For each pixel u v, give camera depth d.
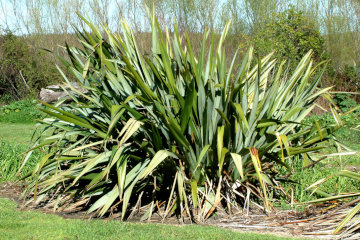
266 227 4.52
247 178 5.12
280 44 16.22
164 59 4.62
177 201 4.95
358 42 21.47
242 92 4.88
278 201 5.50
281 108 5.35
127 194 4.62
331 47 21.58
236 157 4.36
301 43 16.97
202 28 24.55
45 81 22.39
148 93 4.64
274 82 4.98
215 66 5.21
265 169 5.27
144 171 4.67
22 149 7.86
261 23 24.06
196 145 4.79
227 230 4.33
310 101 5.48
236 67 19.98
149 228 4.37
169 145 4.87
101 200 4.84
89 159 4.98
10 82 22.45
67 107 5.75
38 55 22.77
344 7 22.94
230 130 4.73
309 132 5.31
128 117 5.09
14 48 22.20
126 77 5.16
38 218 4.79
